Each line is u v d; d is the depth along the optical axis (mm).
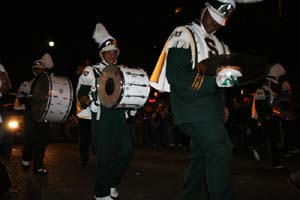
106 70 5191
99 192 5281
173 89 3791
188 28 3748
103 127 5254
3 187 4227
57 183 6680
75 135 17406
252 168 8781
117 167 5363
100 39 5789
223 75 3414
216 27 3807
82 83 5488
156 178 7312
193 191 4164
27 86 7660
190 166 4156
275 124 8867
